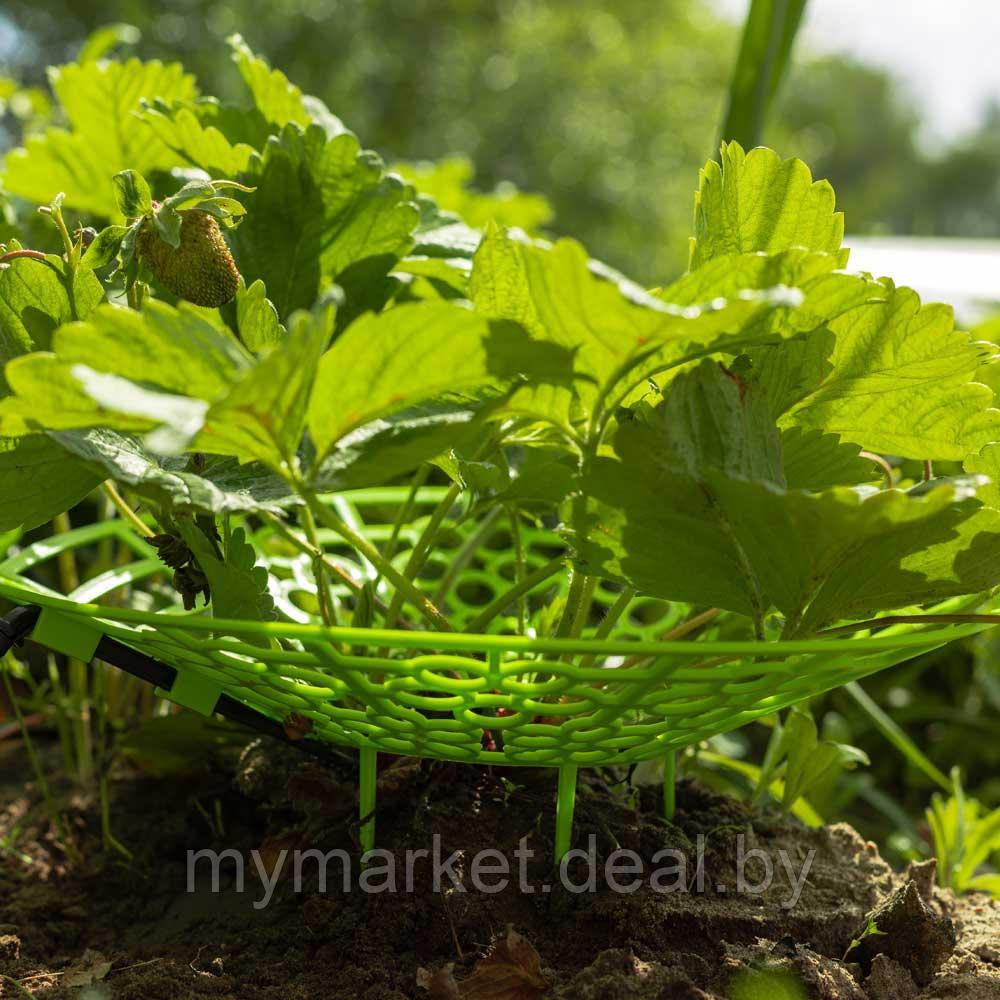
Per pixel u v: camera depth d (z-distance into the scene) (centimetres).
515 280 78
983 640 125
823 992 81
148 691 103
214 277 81
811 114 1720
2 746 108
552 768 87
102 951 89
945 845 97
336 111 632
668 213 764
